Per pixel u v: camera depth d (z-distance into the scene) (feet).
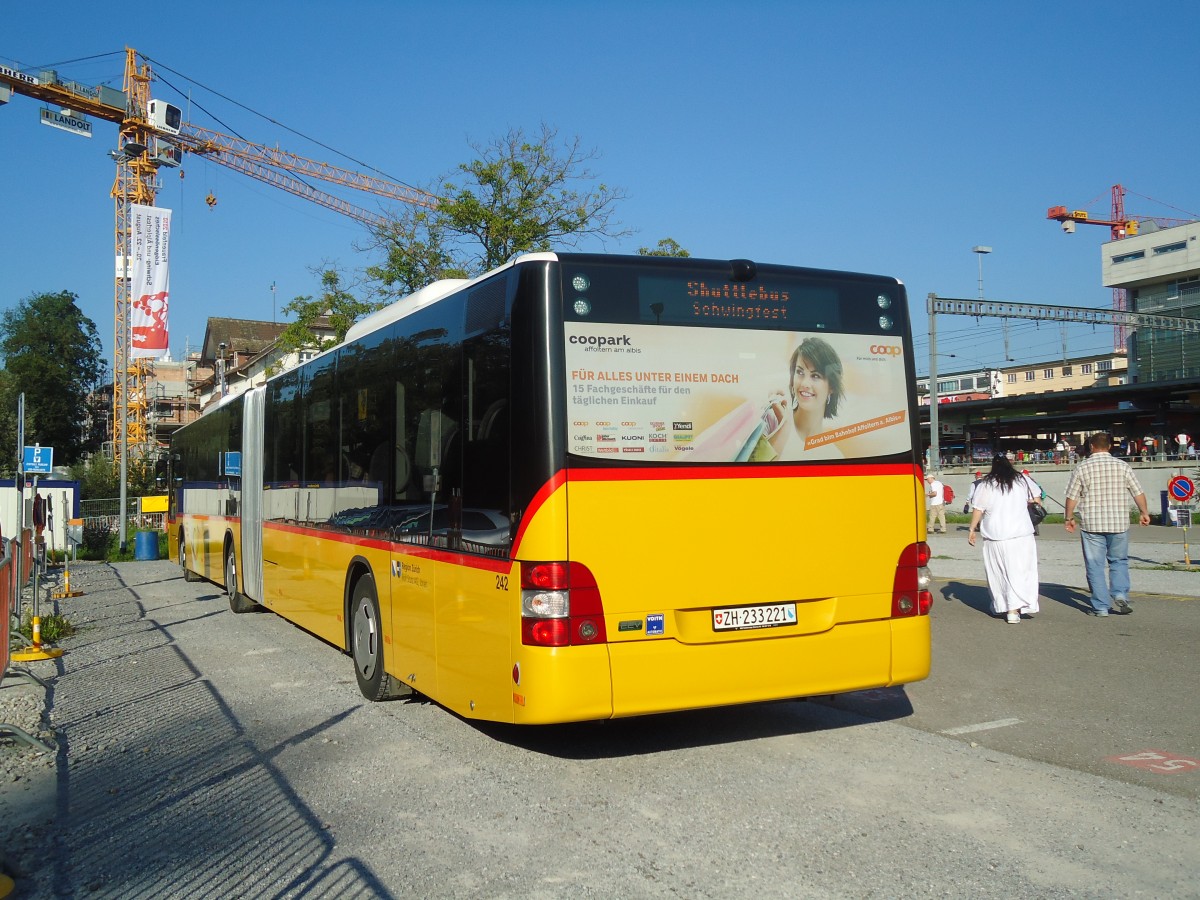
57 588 61.57
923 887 13.70
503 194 74.59
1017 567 35.50
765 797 17.74
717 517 18.66
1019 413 230.68
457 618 20.16
